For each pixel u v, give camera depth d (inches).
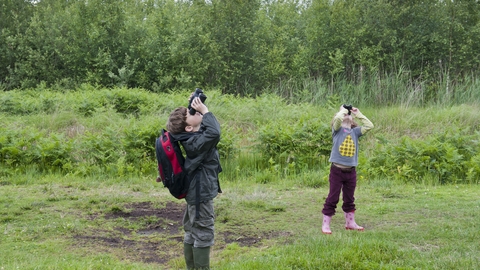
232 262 201.0
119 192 338.3
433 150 391.5
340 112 246.2
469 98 689.6
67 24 941.2
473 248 215.0
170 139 177.3
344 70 837.8
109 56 854.5
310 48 864.9
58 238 239.6
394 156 398.3
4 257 209.0
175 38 863.7
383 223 260.5
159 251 226.8
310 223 265.3
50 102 606.9
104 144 419.5
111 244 234.2
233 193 330.6
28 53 925.8
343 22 847.1
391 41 818.8
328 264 190.7
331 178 245.9
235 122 554.6
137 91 681.0
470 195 322.3
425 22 832.9
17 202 302.7
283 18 1013.8
